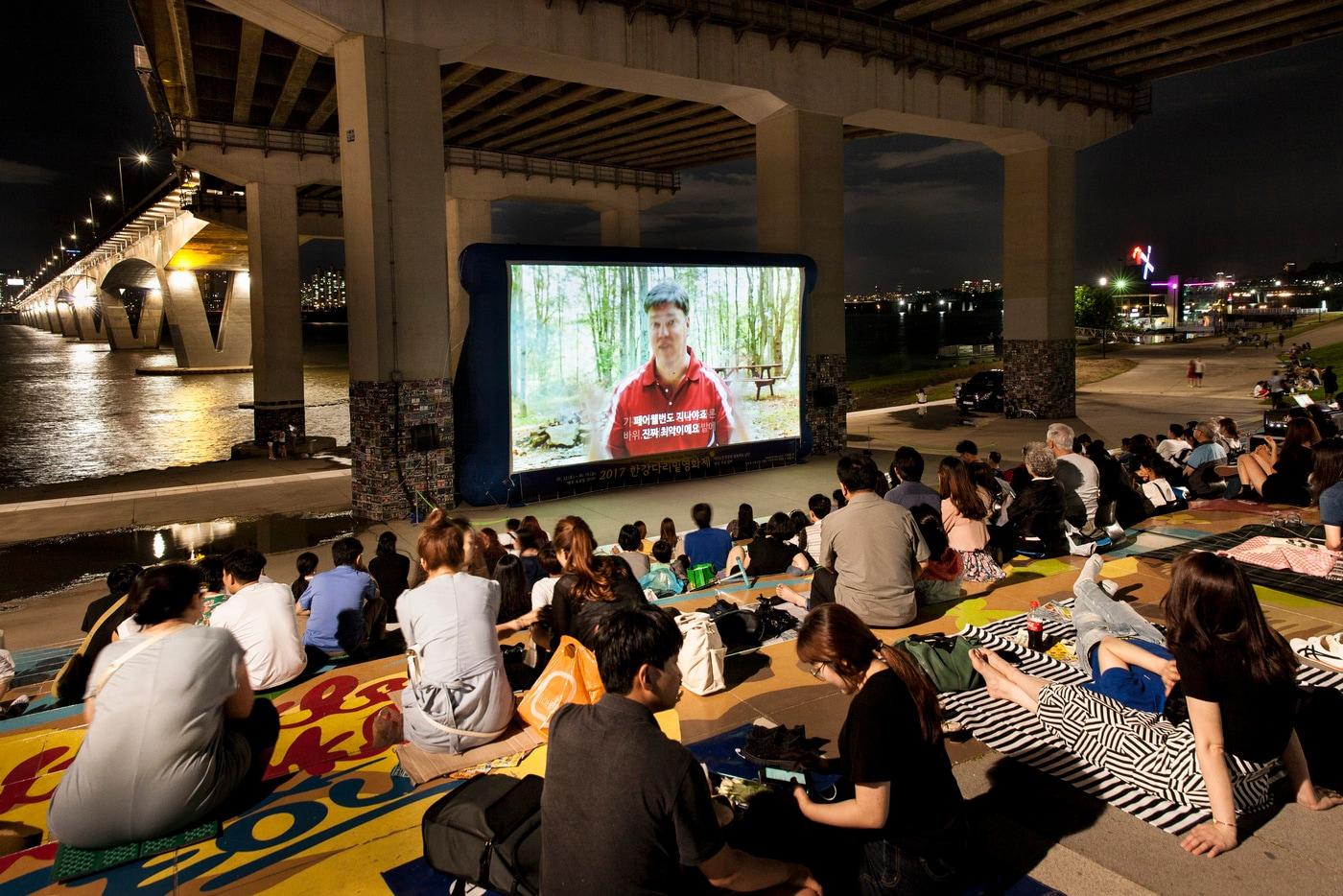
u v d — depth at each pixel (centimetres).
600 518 1407
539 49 1625
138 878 343
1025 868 330
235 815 388
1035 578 719
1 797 429
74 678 558
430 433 1512
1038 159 2586
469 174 3397
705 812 248
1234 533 862
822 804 308
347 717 501
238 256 6062
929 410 3039
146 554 1279
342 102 1491
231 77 2294
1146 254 7719
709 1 1805
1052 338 2622
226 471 2131
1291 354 4103
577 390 1569
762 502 1506
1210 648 328
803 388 1902
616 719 253
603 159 3644
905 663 293
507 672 539
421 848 360
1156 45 2383
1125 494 923
